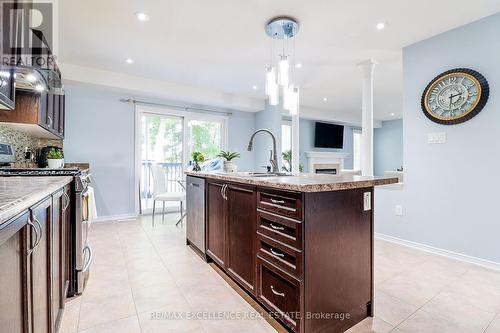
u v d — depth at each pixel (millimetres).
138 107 4555
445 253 2672
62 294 1579
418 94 2873
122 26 2590
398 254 2732
